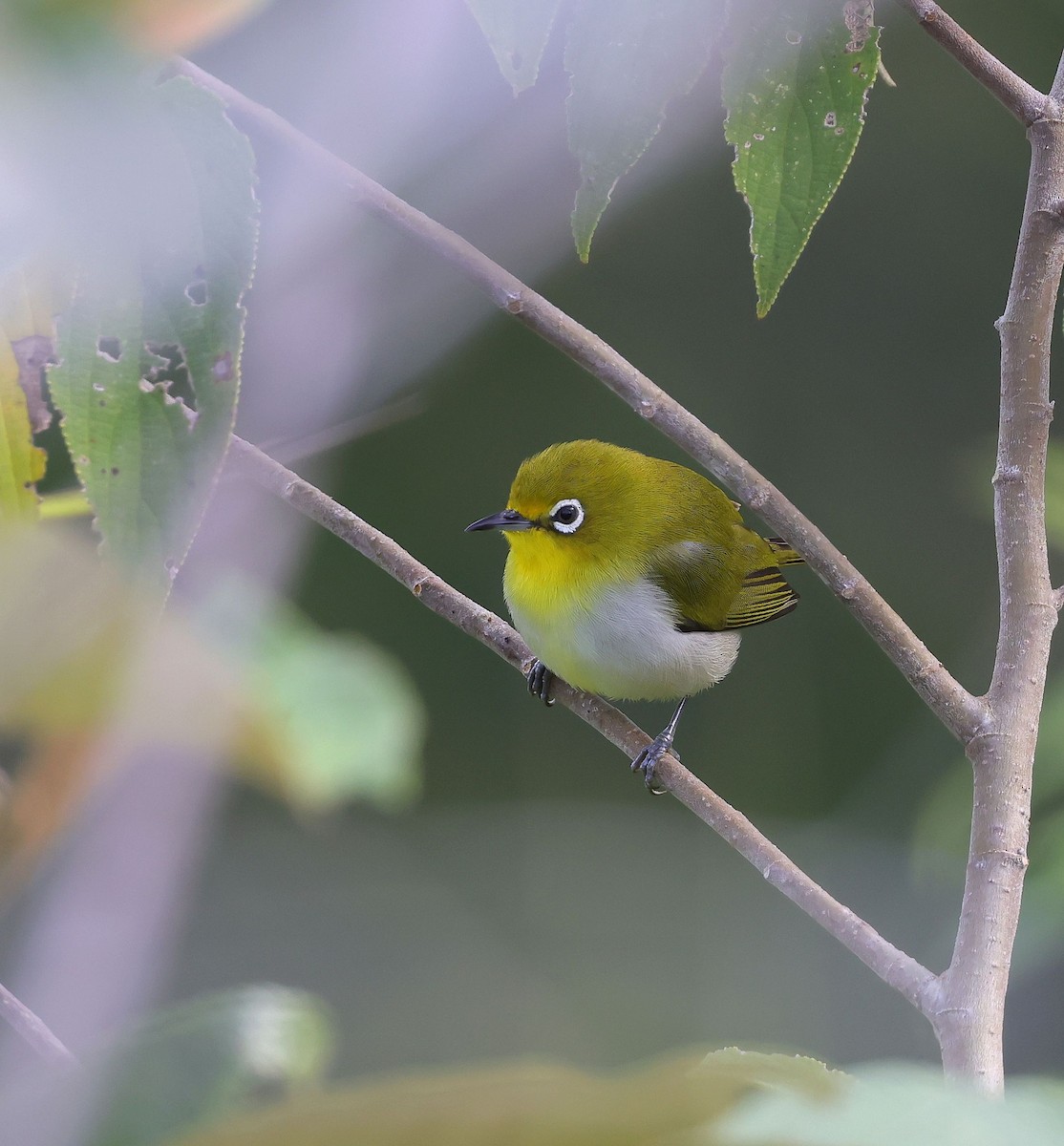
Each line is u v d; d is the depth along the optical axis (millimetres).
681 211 20531
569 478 9938
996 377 21141
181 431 3162
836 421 20828
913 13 6109
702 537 10531
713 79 13594
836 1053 16266
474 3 4062
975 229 21312
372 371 18422
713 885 18094
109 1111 1840
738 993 16734
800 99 4914
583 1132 1281
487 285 5613
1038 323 5980
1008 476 5996
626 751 8766
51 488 4457
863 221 21422
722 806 6156
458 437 19766
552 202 17969
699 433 5758
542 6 4066
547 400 20109
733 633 10867
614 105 4547
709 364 20828
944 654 20109
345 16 2859
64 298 3055
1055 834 8406
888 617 5797
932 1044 16250
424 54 2928
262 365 9414
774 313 21062
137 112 1974
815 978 17047
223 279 3070
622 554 10023
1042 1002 14094
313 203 5301
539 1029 15891
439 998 16047
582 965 16812
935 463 20891
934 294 21344
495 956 16453
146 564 3137
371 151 5406
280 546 5531
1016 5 20031
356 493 19375
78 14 1847
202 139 3002
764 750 19984
